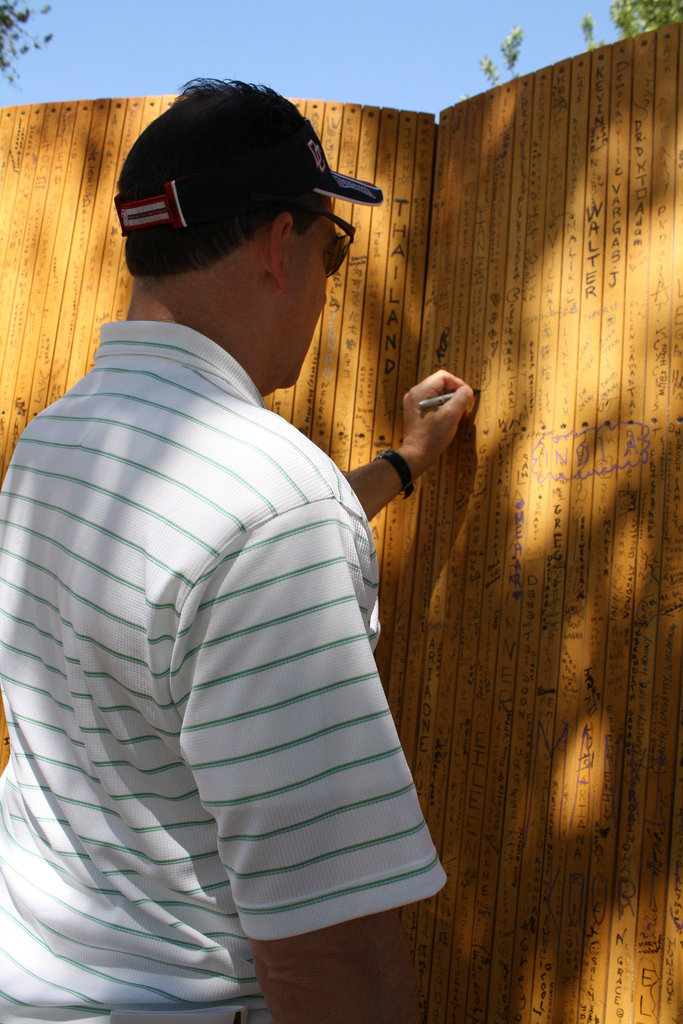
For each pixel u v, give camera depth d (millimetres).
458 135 1858
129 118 2170
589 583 1420
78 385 957
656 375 1359
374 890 687
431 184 1946
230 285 906
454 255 1822
